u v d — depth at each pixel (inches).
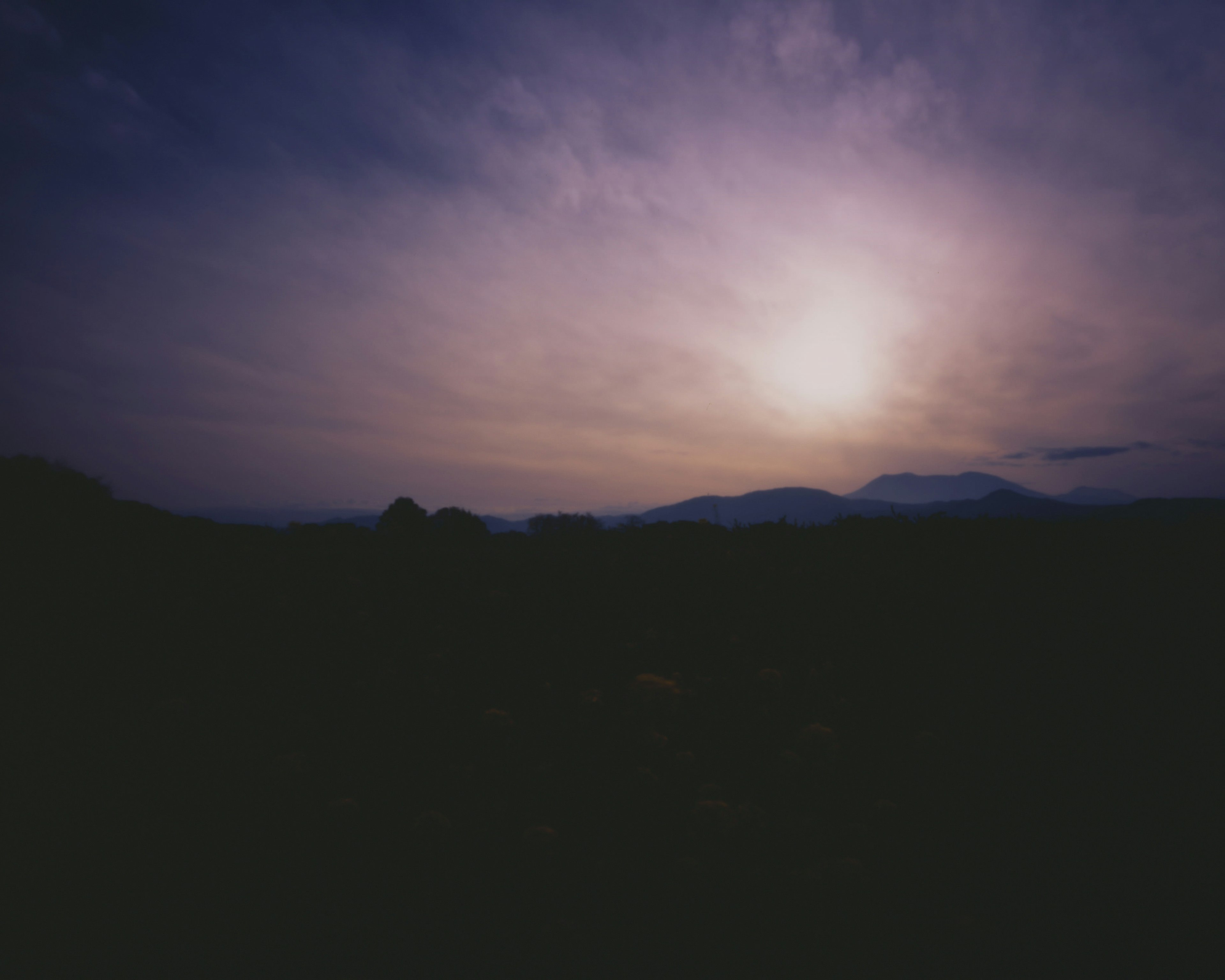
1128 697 135.9
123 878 80.7
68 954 67.6
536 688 144.1
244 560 213.2
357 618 172.1
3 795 92.6
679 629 175.0
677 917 80.6
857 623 176.9
